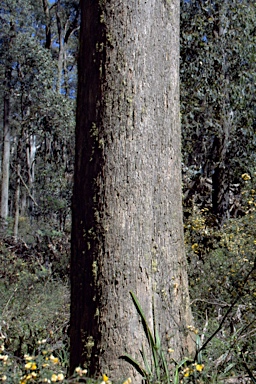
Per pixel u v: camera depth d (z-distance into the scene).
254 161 8.41
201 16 8.20
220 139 8.32
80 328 2.59
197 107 7.95
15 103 19.72
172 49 2.84
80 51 2.81
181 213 2.86
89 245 2.59
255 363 2.93
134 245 2.58
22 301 5.26
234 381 2.82
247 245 5.11
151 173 2.67
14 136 24.11
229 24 8.34
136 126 2.63
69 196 14.56
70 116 15.25
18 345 3.46
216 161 8.45
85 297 2.59
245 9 8.34
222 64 8.17
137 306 2.54
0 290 5.66
